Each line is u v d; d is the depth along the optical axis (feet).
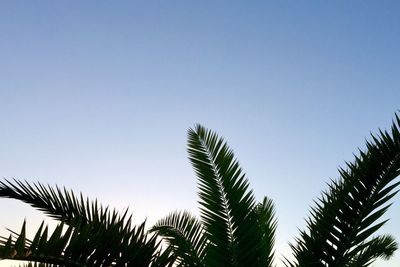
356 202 9.73
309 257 9.96
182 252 14.67
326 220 9.96
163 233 15.49
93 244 5.92
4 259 4.91
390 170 9.50
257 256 11.69
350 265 10.91
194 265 14.34
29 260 5.23
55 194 10.02
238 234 11.93
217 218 12.21
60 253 5.56
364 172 9.69
